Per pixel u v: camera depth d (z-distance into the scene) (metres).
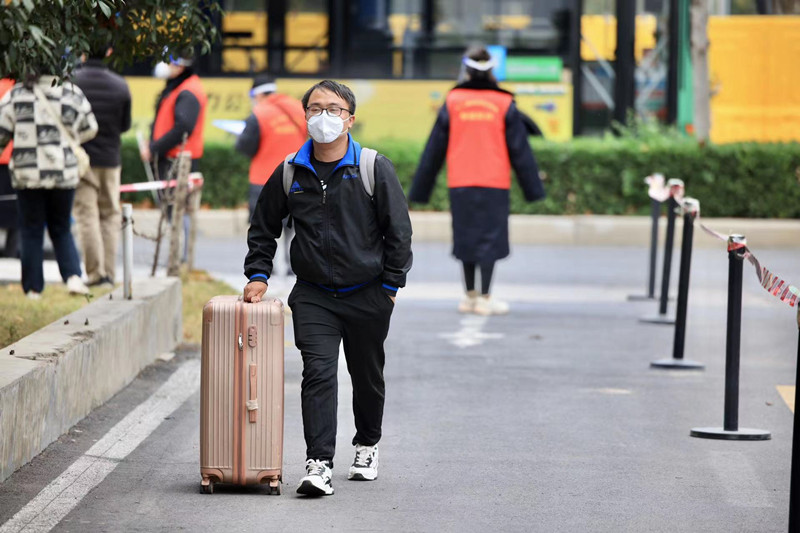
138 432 18.97
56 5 15.80
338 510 15.34
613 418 21.09
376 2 51.78
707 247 48.44
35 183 26.09
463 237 32.47
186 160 30.16
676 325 25.80
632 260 44.53
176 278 26.59
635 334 29.98
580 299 35.75
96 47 19.06
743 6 55.34
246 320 15.59
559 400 22.47
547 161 50.12
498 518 15.18
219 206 50.88
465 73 32.69
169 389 21.98
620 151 49.91
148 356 23.73
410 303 34.66
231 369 15.65
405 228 15.64
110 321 21.02
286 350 26.31
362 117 52.06
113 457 17.50
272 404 15.71
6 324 22.31
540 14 51.72
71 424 18.80
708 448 19.14
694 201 25.25
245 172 50.69
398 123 51.97
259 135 32.47
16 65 15.83
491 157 32.22
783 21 55.12
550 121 51.94
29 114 26.19
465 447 18.89
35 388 17.00
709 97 52.09
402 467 17.62
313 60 51.88
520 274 40.84
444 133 32.56
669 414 21.48
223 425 15.72
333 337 15.84
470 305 33.03
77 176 26.64
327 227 15.58
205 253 43.75
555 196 50.34
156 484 16.28
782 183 49.88
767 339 29.69
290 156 15.80
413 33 51.69
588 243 48.78
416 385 23.64
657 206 35.47
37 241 26.72
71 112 26.39
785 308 34.72
